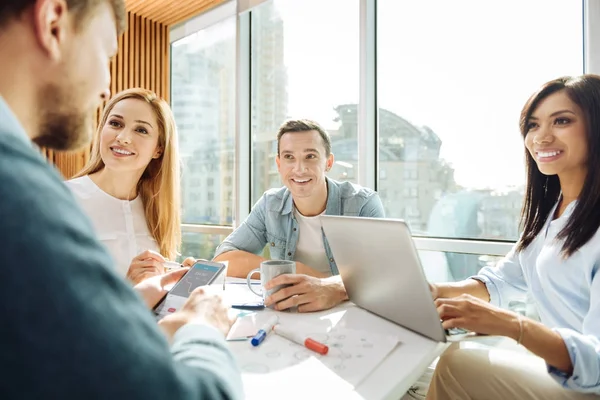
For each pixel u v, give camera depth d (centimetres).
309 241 180
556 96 107
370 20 237
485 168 200
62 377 26
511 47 191
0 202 27
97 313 28
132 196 166
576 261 95
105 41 49
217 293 74
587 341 76
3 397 25
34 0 40
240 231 186
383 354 72
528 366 95
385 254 83
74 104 46
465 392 101
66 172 344
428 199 221
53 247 27
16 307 25
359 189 184
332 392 58
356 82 246
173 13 342
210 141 331
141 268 122
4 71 40
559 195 113
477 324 78
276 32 290
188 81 348
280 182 295
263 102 301
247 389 59
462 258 205
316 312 100
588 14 164
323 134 174
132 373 28
